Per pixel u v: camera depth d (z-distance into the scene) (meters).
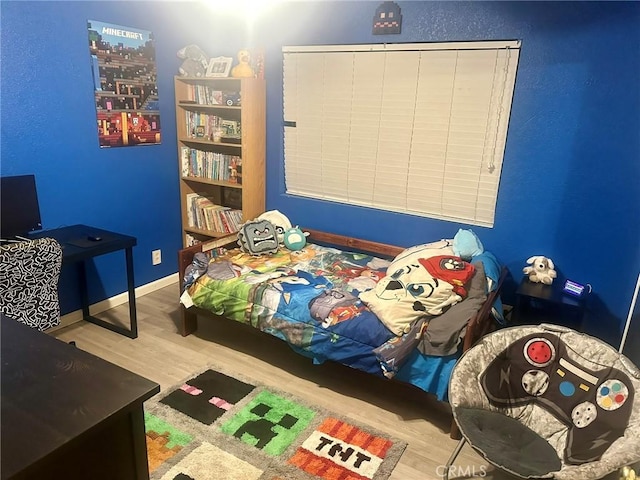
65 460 1.05
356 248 3.38
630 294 2.54
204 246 3.10
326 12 3.11
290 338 2.52
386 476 1.97
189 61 3.54
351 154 3.30
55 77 2.77
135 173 3.42
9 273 2.13
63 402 1.12
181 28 3.50
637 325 2.29
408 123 3.02
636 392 1.72
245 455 2.05
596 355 1.87
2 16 2.47
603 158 2.49
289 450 2.09
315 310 2.46
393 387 2.59
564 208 2.65
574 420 1.83
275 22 3.33
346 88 3.18
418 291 2.32
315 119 3.37
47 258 2.25
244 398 2.44
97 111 3.05
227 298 2.72
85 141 3.02
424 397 2.50
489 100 2.73
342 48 3.11
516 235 2.83
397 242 3.28
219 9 3.59
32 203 2.67
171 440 2.12
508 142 2.72
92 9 2.88
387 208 3.31
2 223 2.54
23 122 2.66
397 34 2.90
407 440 2.20
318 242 3.56
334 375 2.69
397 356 2.16
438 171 3.01
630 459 1.55
